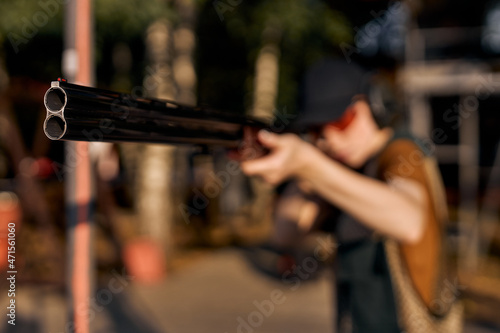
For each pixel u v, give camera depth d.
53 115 0.83
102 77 9.73
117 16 5.34
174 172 8.17
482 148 10.44
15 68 6.96
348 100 1.74
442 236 1.56
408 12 6.71
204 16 8.72
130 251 6.48
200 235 9.55
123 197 9.93
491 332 4.77
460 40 8.38
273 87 10.48
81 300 1.43
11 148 6.18
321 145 1.78
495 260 7.61
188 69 8.09
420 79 7.13
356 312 1.70
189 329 4.77
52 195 8.27
